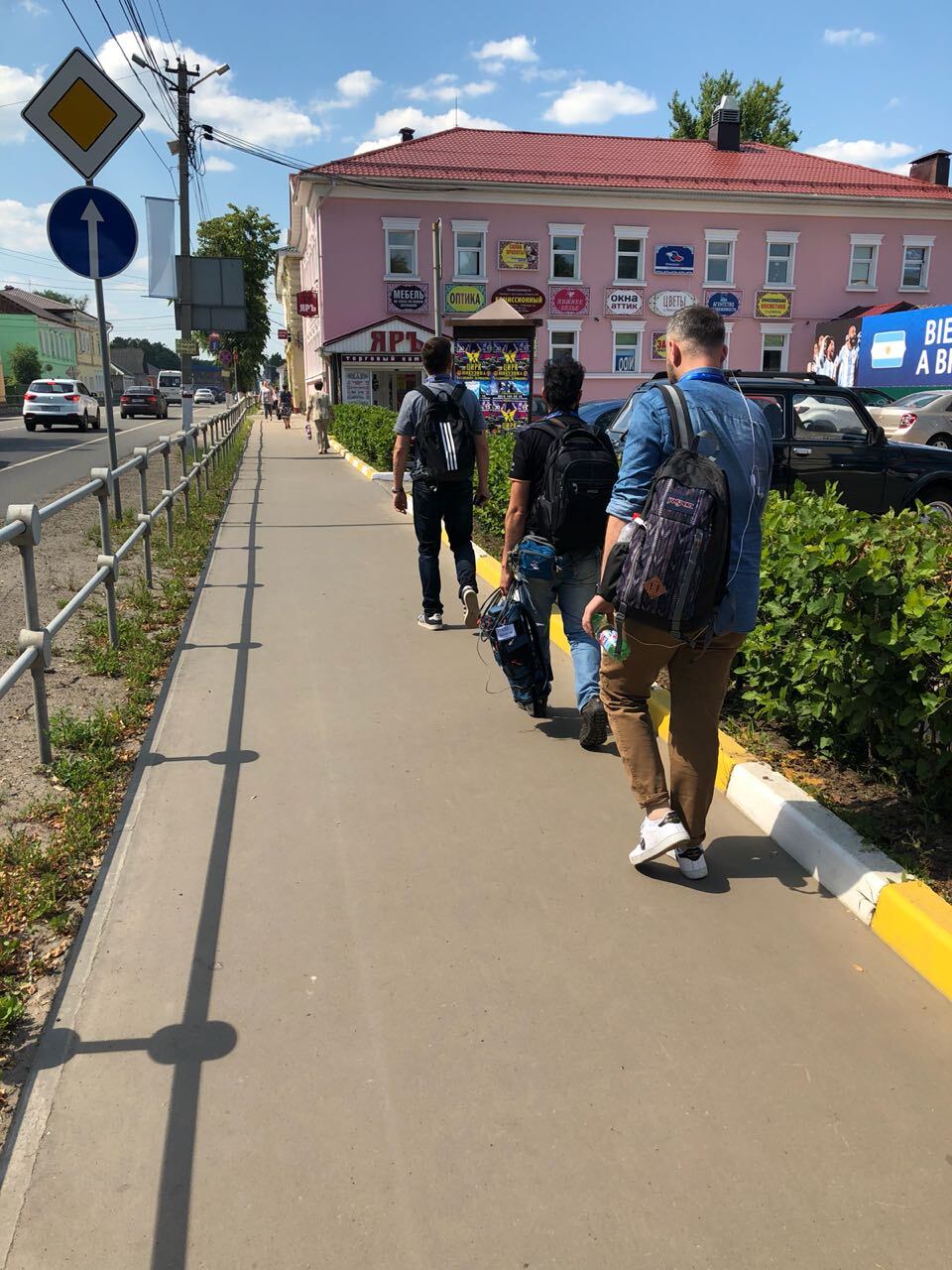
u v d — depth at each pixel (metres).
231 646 5.87
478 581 7.56
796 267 31.67
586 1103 2.27
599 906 3.11
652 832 3.21
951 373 20.28
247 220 55.03
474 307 29.75
